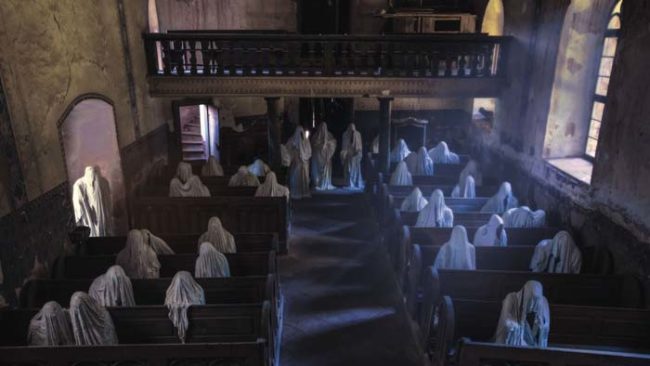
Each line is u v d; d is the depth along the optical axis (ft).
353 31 51.16
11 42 19.56
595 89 28.71
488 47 35.96
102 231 27.63
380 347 22.91
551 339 18.75
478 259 23.48
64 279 20.77
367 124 54.49
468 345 15.61
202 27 46.62
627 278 20.85
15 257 19.63
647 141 20.16
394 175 36.27
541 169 30.27
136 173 34.09
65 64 24.04
